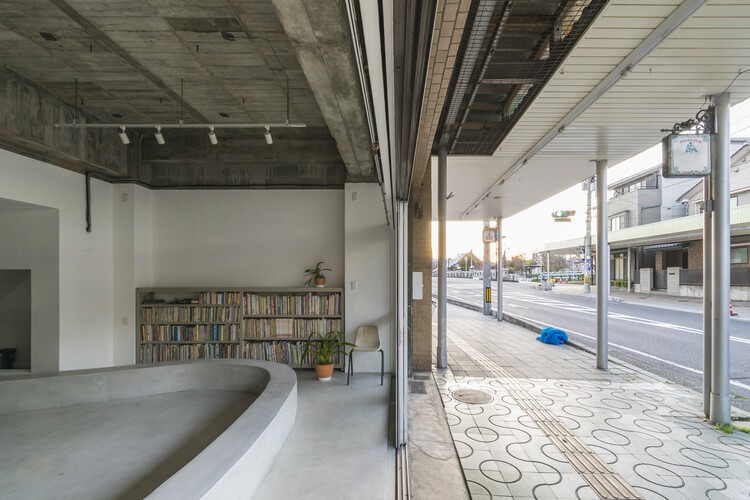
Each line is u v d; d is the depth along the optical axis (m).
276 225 5.46
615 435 3.05
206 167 5.50
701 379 4.69
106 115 4.42
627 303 13.66
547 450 2.81
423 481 2.40
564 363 5.37
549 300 15.63
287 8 1.85
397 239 2.89
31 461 2.58
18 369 4.87
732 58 2.67
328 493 2.27
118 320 5.09
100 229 4.93
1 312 5.03
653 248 18.17
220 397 3.91
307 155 5.15
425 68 1.21
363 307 5.01
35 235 4.42
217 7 2.57
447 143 4.65
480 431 3.13
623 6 2.21
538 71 2.96
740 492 2.29
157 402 3.76
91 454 2.67
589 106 3.44
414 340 4.95
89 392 3.72
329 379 4.63
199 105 4.16
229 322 5.07
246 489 2.09
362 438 3.03
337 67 2.45
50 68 3.38
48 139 3.85
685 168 3.28
